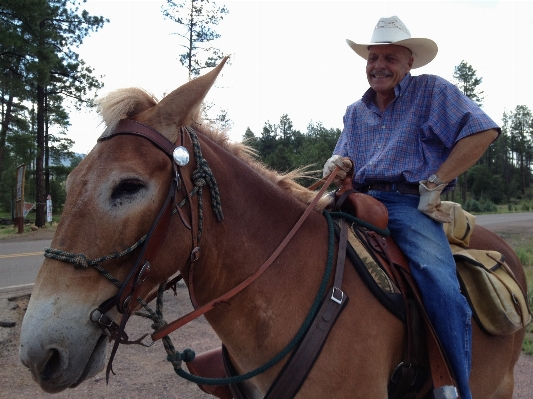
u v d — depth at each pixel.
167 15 18.41
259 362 2.04
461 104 2.46
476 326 2.54
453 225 2.83
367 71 2.72
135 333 5.84
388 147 2.59
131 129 1.83
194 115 2.05
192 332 5.92
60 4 23.00
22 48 20.70
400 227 2.41
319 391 1.91
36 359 1.57
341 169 2.52
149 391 4.33
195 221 1.91
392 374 2.18
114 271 1.73
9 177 31.61
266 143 57.97
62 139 36.38
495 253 2.89
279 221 2.19
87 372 1.70
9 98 24.00
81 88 25.27
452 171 2.39
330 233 2.22
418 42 2.62
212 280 2.03
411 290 2.26
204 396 4.25
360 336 1.99
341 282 2.07
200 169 1.94
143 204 1.76
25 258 11.65
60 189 43.62
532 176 87.06
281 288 2.05
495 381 2.69
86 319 1.66
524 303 2.71
